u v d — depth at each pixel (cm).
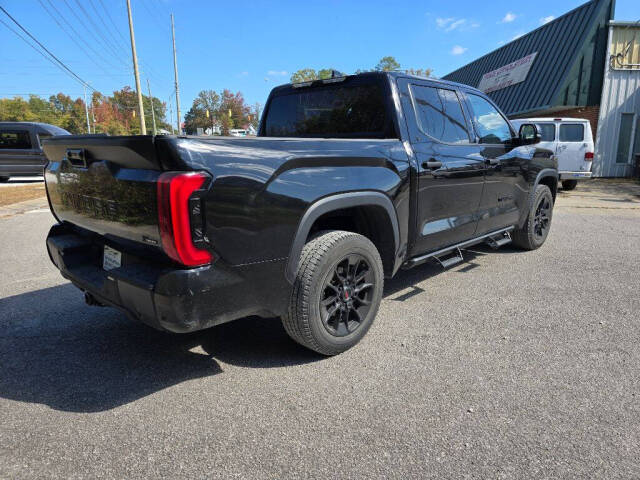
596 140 1609
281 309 259
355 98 359
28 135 1602
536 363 279
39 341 318
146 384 261
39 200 1136
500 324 340
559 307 374
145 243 228
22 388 256
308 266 262
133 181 221
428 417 225
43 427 220
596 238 653
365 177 288
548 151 559
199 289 212
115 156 231
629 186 1393
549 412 227
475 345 305
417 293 414
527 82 1827
